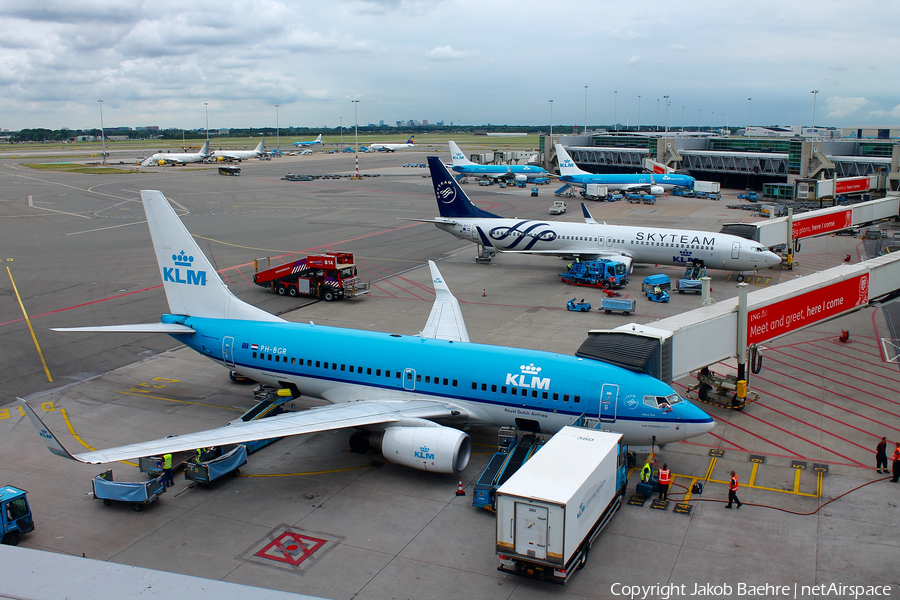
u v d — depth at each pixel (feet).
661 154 570.05
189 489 99.60
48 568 28.91
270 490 99.25
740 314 126.11
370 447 112.27
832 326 182.91
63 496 97.14
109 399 135.44
